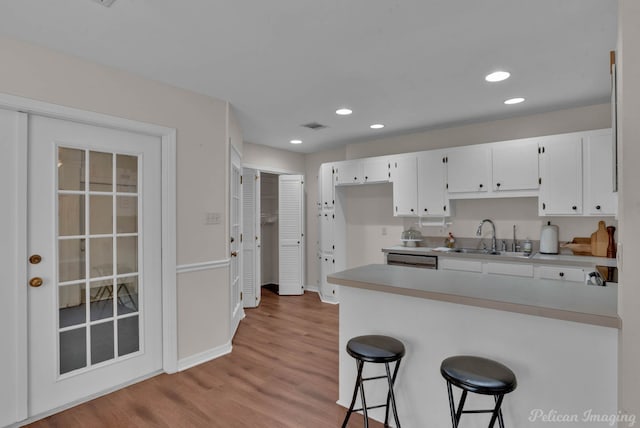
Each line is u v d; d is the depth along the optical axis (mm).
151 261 2801
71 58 2305
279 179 5629
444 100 3219
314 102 3287
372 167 4609
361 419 2213
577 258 3188
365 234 5109
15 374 2133
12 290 2131
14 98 2068
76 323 2424
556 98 3162
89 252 2484
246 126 4160
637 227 1257
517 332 1716
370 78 2713
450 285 2012
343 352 2373
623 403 1288
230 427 2131
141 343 2752
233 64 2463
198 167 3041
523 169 3498
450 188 3951
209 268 3137
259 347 3432
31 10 1794
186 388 2604
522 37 2092
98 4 1750
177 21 1919
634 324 1266
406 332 2092
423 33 2049
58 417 2234
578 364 1566
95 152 2510
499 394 1430
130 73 2594
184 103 2934
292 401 2426
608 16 1861
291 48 2234
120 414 2271
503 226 3918
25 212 2176
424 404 2023
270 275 6457
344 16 1875
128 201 2691
